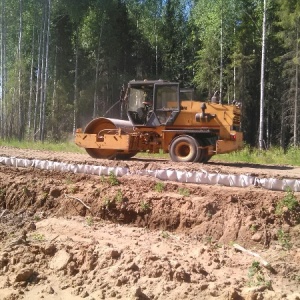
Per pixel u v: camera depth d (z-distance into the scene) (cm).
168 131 1338
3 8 3033
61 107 3581
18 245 712
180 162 1266
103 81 3531
